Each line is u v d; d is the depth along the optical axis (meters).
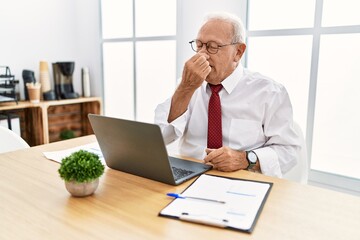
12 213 0.87
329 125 2.09
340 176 2.05
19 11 2.98
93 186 0.97
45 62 3.07
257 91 1.50
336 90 2.03
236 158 1.21
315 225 0.79
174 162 1.29
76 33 3.48
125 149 1.10
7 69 2.90
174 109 1.43
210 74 1.42
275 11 2.20
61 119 3.37
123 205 0.91
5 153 1.42
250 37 2.32
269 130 1.48
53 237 0.75
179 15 2.65
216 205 0.89
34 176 1.15
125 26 3.15
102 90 3.45
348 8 1.91
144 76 3.09
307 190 1.01
